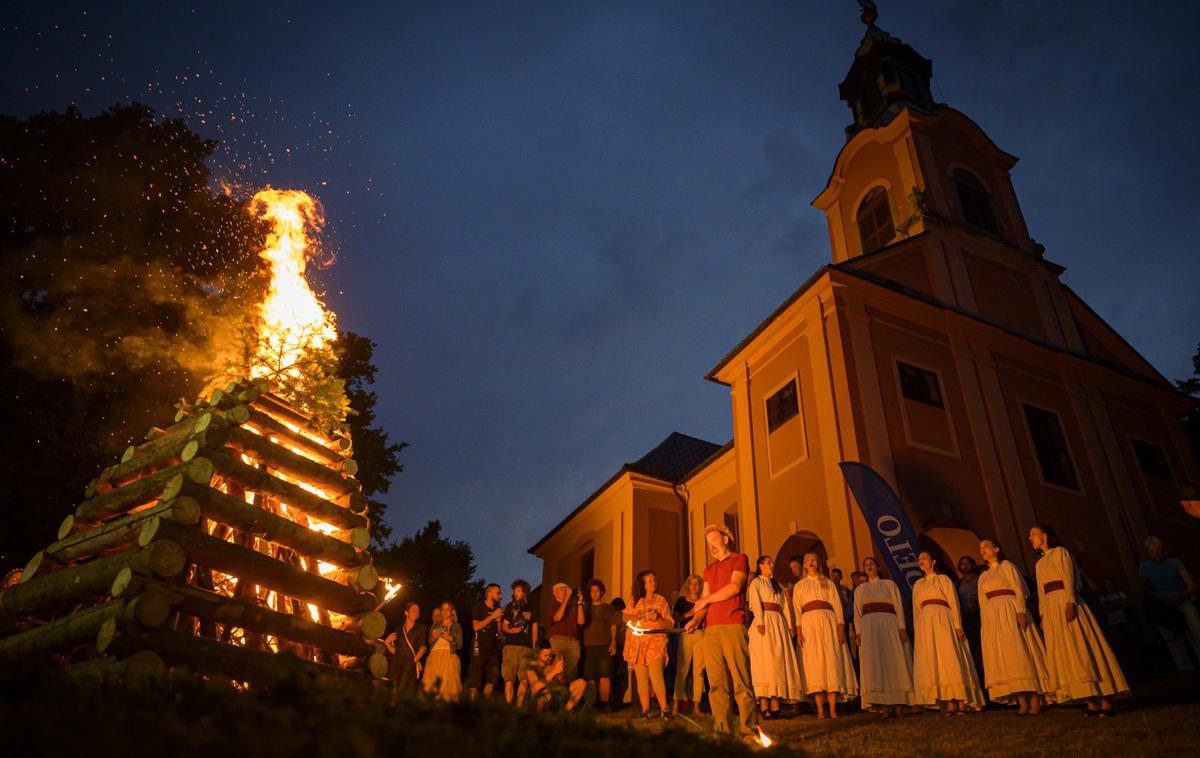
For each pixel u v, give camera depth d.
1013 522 15.34
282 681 3.69
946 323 17.11
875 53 22.94
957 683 8.20
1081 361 18.66
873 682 8.71
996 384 17.05
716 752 3.77
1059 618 7.52
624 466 21.05
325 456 7.82
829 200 22.05
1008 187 21.20
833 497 14.30
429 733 3.18
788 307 16.59
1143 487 18.38
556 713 4.12
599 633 10.04
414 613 9.09
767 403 16.94
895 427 15.02
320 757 2.66
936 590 8.65
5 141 14.51
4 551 12.28
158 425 14.09
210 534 6.43
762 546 15.88
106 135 15.47
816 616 8.91
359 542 7.25
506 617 9.41
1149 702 7.79
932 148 20.33
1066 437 17.56
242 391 7.35
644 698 8.99
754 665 8.72
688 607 10.17
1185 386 23.12
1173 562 8.98
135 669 5.02
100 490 6.99
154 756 2.52
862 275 16.47
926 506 14.42
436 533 23.75
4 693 3.28
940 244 18.59
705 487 20.55
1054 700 7.93
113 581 5.54
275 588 6.36
